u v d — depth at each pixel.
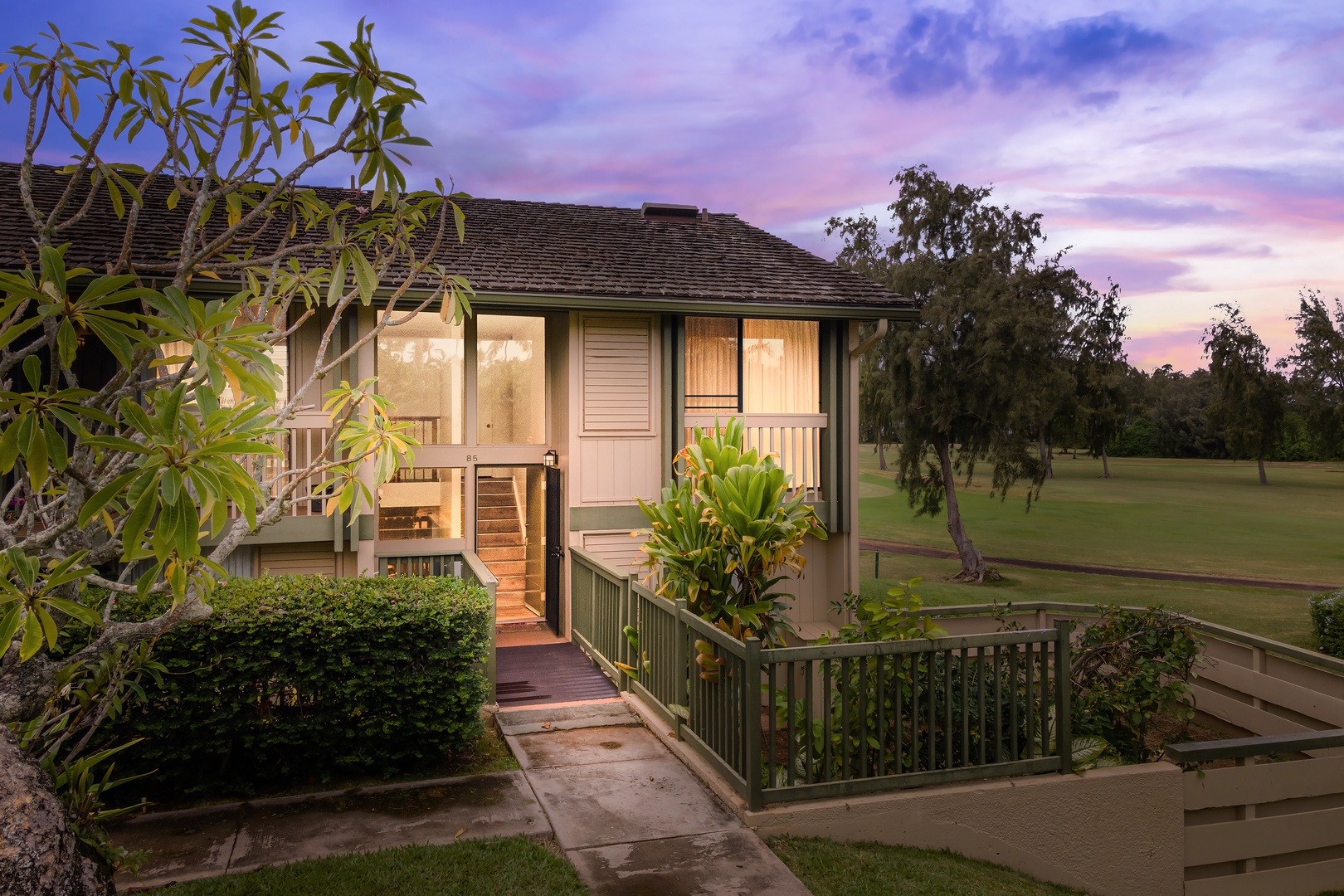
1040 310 21.17
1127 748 6.76
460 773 6.22
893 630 6.14
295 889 4.38
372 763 6.08
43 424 2.60
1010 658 6.03
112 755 5.52
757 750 5.45
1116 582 23.56
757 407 12.21
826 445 12.11
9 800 2.66
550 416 11.91
